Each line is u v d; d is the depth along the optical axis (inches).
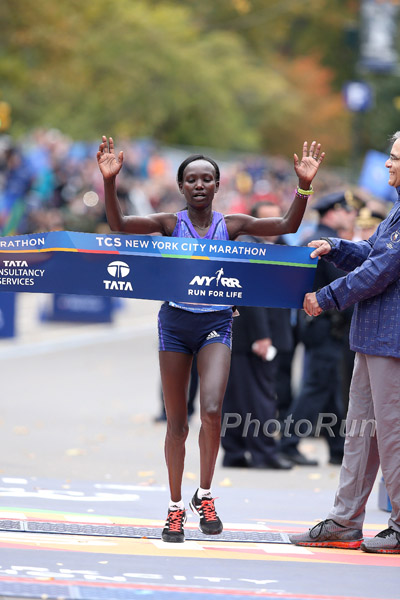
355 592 524.4
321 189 3102.9
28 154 2773.1
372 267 602.2
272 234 622.2
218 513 737.0
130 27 4495.6
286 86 5871.1
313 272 636.7
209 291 621.0
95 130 4372.5
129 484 847.7
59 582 511.5
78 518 678.5
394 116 4731.8
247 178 3186.5
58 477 870.4
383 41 2787.9
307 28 7209.6
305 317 979.9
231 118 5059.1
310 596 511.2
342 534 625.9
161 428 1162.0
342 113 6269.7
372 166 1563.7
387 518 740.0
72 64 3358.8
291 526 692.1
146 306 2723.9
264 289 631.2
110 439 1080.8
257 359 952.3
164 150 4168.3
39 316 2181.3
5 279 641.0
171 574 541.6
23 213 2470.5
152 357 1785.2
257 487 869.2
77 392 1398.9
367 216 1011.9
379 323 606.9
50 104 4293.8
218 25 6589.6
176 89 4648.1
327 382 978.1
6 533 619.5
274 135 6048.2
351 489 625.9
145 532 643.5
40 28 3016.7
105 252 631.2
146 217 616.1
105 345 1916.8
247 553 601.0
